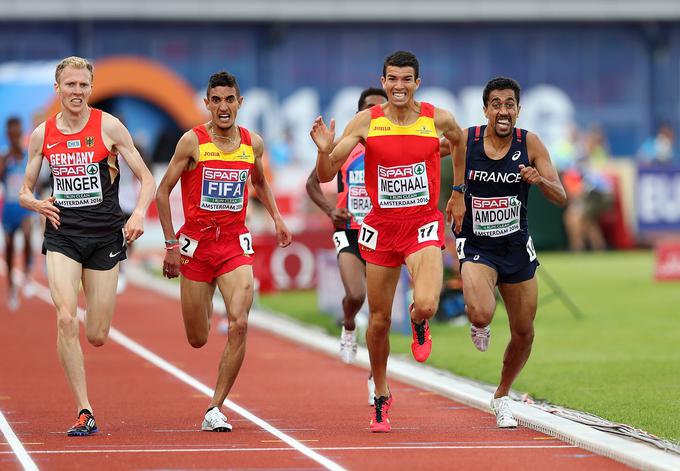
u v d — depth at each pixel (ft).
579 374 122.21
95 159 90.99
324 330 163.32
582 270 251.39
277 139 380.78
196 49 406.00
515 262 92.17
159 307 198.08
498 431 91.91
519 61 425.69
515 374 94.22
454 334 157.07
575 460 80.28
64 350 90.12
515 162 90.68
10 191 186.91
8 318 179.11
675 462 75.51
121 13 393.70
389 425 92.32
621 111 430.61
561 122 417.69
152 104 308.40
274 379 123.85
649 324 165.58
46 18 388.78
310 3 405.59
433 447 84.89
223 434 90.63
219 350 146.92
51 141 90.79
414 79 88.79
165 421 97.35
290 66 412.57
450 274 169.17
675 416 97.45
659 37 426.51
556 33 426.51
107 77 288.92
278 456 81.41
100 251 92.07
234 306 92.73
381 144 89.04
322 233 221.05
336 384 120.26
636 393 109.81
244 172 93.09
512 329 93.45
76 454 82.12
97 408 104.47
